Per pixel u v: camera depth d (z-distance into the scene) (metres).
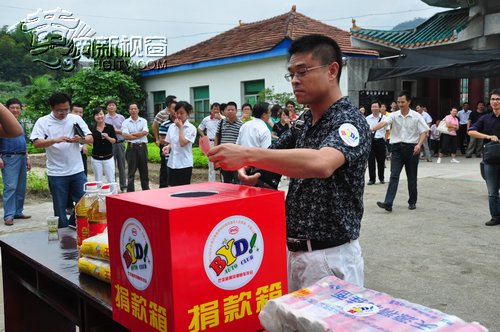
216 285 1.27
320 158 1.48
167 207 1.19
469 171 9.88
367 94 12.73
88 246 1.78
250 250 1.35
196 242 1.22
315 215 1.80
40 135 4.73
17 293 2.38
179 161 6.11
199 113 16.42
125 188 8.63
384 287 3.72
